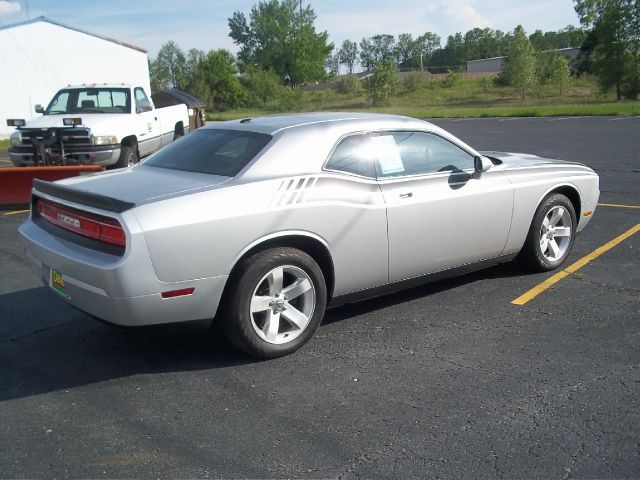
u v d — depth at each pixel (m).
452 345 4.42
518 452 3.12
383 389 3.80
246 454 3.15
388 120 4.86
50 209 4.32
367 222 4.46
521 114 32.69
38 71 29.88
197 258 3.77
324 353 4.33
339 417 3.49
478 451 3.14
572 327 4.68
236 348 4.24
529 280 5.80
